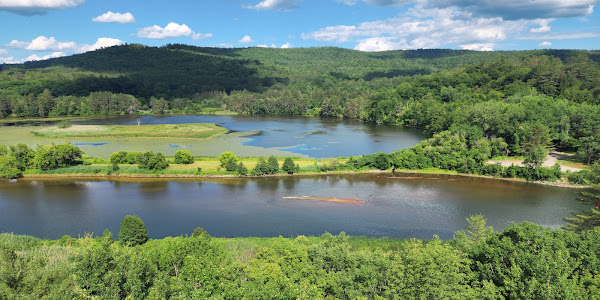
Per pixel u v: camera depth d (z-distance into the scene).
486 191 103.12
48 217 83.56
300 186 108.56
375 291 40.00
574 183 106.44
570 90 194.50
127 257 39.28
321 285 41.75
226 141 178.75
